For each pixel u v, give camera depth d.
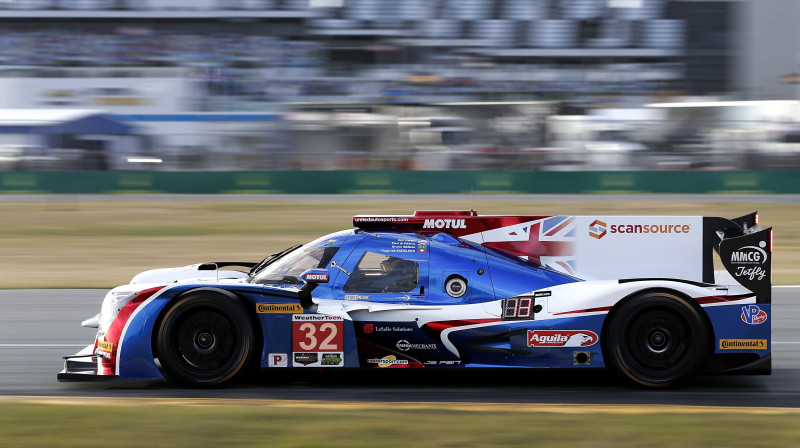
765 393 20.19
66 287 41.53
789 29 114.12
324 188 87.69
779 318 31.52
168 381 21.41
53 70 105.38
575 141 90.81
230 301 20.00
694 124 90.56
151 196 86.19
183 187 87.75
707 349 19.86
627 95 111.56
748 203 79.56
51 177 87.31
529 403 18.88
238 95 105.38
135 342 20.02
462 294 20.61
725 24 115.25
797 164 87.38
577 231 21.25
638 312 19.92
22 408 17.19
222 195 86.88
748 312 19.98
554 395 19.86
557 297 20.42
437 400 19.38
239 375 20.08
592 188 85.75
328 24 116.06
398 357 20.39
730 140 89.25
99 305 35.28
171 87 103.12
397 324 20.28
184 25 119.25
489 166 89.75
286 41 115.38
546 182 86.25
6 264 51.56
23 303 35.84
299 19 117.81
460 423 16.05
